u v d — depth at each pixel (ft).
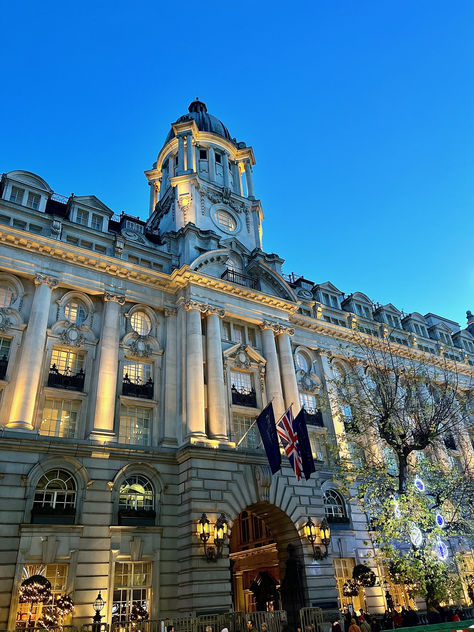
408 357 135.85
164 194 125.90
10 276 82.07
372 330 135.95
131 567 71.82
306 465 70.18
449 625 34.32
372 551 95.71
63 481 71.82
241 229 118.62
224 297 100.73
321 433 105.91
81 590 65.72
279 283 110.42
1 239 82.07
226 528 76.54
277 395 98.37
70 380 80.59
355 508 99.71
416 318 156.66
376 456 88.99
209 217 114.11
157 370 90.22
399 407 81.87
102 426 77.82
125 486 76.79
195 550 72.49
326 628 69.97
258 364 100.73
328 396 106.52
